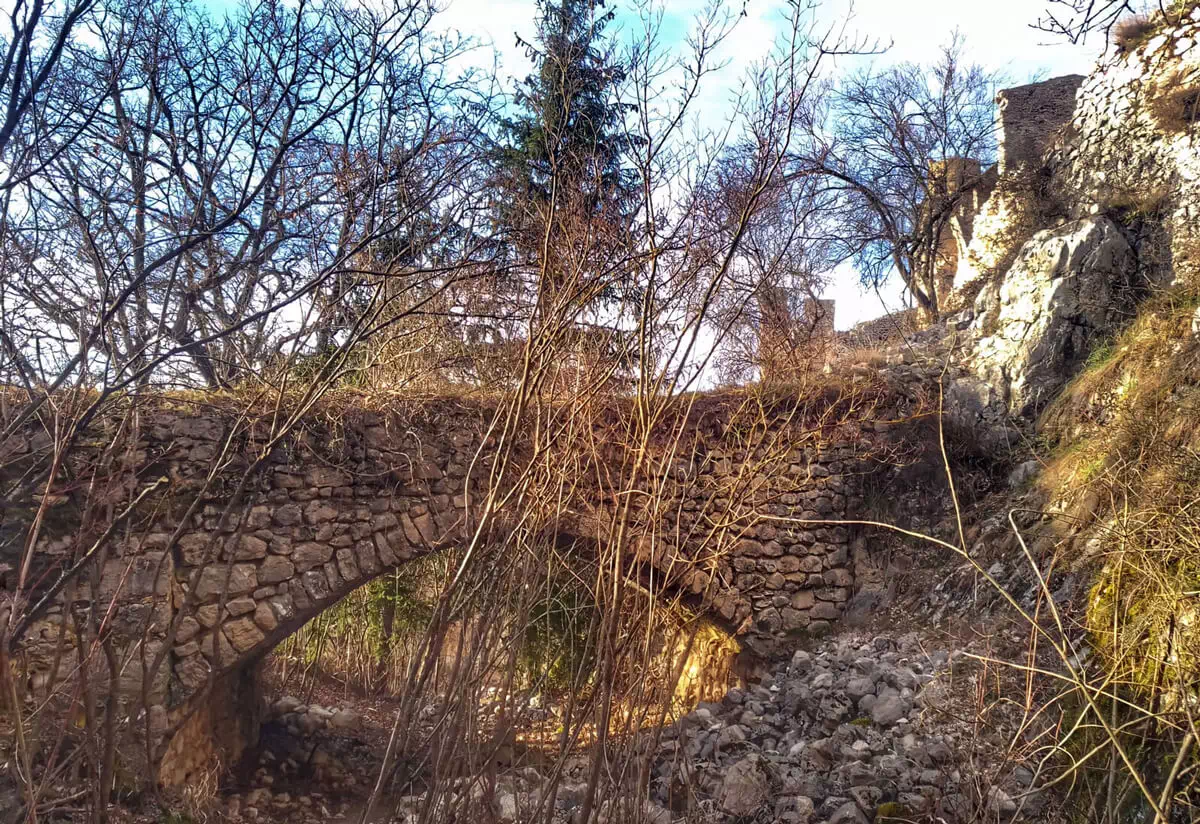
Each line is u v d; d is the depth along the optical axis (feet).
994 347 37.22
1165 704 10.80
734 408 18.89
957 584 30.32
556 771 9.01
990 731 17.57
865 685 25.03
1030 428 35.01
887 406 35.22
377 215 8.70
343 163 8.48
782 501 34.09
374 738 36.99
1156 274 35.83
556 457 9.56
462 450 28.84
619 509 9.60
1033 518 29.17
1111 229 36.86
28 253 7.86
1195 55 38.11
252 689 34.32
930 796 17.51
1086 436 28.81
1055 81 55.36
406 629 41.32
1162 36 39.47
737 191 10.21
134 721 7.15
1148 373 27.37
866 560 33.68
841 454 34.14
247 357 8.97
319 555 28.12
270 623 26.99
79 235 8.31
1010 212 46.73
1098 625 17.38
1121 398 28.07
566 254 9.10
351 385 27.99
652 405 9.52
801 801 19.29
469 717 8.84
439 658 9.29
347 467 28.63
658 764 21.98
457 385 28.84
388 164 8.64
